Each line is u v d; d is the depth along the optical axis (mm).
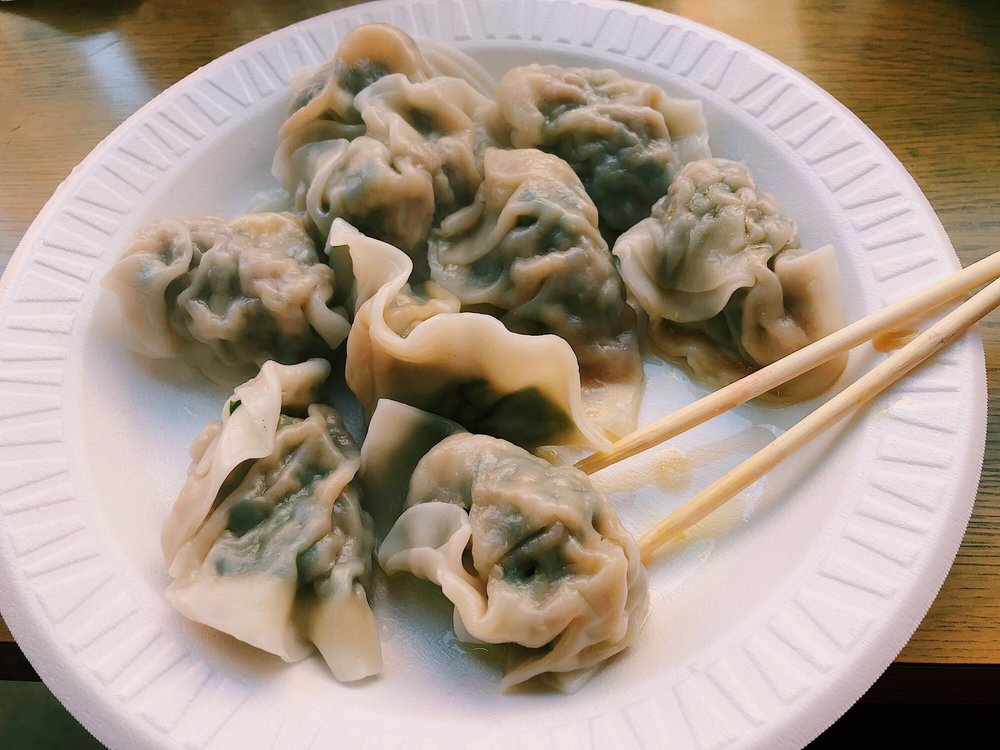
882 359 179
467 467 159
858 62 247
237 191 226
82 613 144
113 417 183
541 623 141
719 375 195
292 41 237
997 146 227
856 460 161
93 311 191
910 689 156
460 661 153
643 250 194
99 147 215
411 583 165
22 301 187
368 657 150
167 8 274
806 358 173
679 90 228
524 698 145
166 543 157
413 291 199
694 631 150
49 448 167
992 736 199
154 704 134
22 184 232
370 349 176
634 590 148
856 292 189
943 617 155
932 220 190
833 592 143
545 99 212
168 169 216
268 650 143
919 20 256
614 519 152
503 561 148
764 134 215
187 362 198
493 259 198
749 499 171
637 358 197
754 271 184
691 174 198
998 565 160
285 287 188
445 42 239
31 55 263
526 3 241
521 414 180
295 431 167
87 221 202
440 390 179
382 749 131
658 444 180
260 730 133
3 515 155
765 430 184
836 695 132
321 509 159
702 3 265
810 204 204
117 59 260
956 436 158
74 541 154
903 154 227
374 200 194
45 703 245
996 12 256
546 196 193
